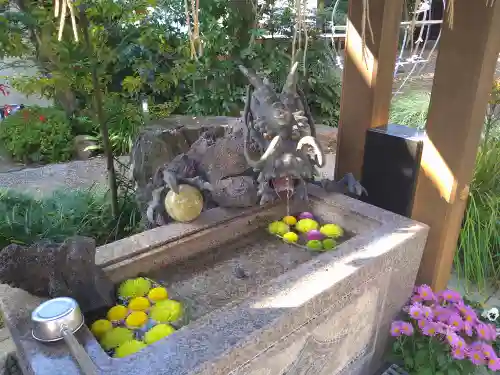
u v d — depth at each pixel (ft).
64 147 14.66
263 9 14.38
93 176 12.84
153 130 7.36
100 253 4.95
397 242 5.15
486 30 4.94
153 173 6.92
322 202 6.47
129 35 8.09
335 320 4.57
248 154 5.79
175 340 3.51
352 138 7.18
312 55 16.21
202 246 5.70
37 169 13.56
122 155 14.71
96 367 3.21
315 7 14.92
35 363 3.31
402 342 5.77
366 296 4.94
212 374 3.30
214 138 6.92
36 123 14.71
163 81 9.20
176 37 10.95
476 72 5.15
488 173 8.56
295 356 4.20
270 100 5.49
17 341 3.61
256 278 5.29
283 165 5.57
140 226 7.65
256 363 3.71
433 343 5.60
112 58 7.91
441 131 5.67
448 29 5.25
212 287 5.10
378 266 4.85
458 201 5.95
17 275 3.96
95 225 8.23
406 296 5.93
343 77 7.01
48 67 7.78
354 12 6.52
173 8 12.51
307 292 4.15
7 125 14.65
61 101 13.80
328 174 12.67
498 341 6.00
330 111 17.21
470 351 5.26
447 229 6.00
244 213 6.08
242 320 3.75
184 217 5.64
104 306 4.51
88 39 7.02
